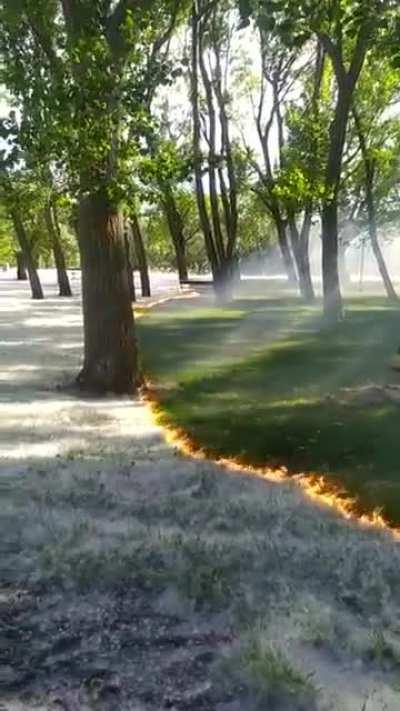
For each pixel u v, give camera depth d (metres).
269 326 21.66
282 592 4.28
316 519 6.02
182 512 6.01
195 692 3.26
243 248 54.31
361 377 12.99
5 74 11.16
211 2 26.17
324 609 4.04
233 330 20.89
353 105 28.02
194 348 17.22
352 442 8.64
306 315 24.53
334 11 7.68
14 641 3.69
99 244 11.91
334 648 3.62
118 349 11.98
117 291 11.98
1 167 11.20
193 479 7.11
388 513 6.32
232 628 3.82
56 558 4.73
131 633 3.78
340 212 33.69
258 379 13.07
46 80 10.66
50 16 11.47
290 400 11.20
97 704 3.16
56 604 4.11
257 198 40.09
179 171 11.61
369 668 3.47
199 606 4.08
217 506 6.22
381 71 27.59
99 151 10.60
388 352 15.77
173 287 43.34
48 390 12.06
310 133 24.58
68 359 15.46
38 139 10.74
